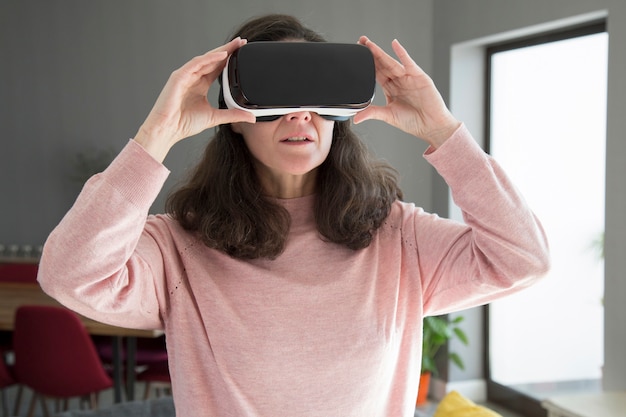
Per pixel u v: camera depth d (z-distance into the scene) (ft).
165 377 11.36
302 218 3.76
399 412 3.77
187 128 3.32
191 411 3.55
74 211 3.15
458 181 3.39
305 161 3.43
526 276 3.43
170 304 3.61
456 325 14.89
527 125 13.79
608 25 10.94
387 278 3.72
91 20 15.42
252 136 3.49
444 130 3.45
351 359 3.53
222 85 3.54
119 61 15.47
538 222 3.49
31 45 15.43
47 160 15.57
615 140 10.79
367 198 3.70
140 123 15.55
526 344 14.01
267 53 3.20
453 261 3.67
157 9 15.42
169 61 15.47
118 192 3.13
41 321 10.43
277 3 15.38
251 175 3.73
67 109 15.52
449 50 14.79
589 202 12.49
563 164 13.00
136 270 3.38
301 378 3.50
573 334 12.98
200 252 3.67
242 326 3.50
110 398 14.80
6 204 15.61
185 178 4.12
